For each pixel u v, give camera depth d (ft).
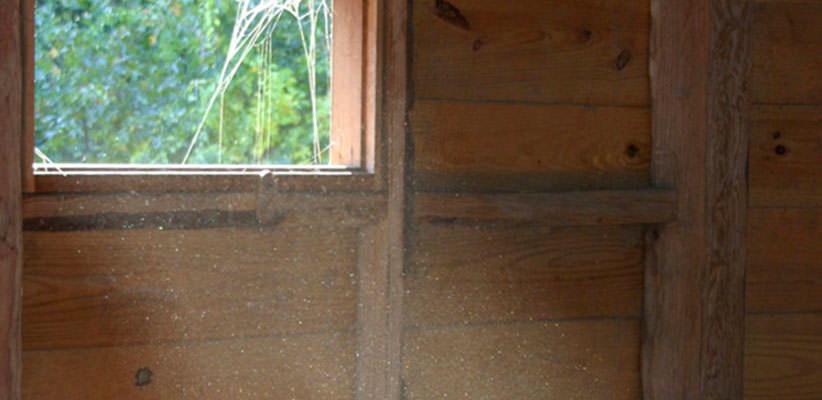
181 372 5.69
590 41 6.68
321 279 6.01
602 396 6.93
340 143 6.42
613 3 6.74
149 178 5.48
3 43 4.97
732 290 7.10
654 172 6.88
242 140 14.33
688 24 6.87
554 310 6.71
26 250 5.23
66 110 13.24
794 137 7.34
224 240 5.74
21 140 5.08
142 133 13.66
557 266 6.69
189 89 13.91
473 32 6.30
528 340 6.64
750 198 7.23
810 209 7.41
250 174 5.73
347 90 6.28
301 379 6.00
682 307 6.97
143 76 13.69
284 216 5.80
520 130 6.48
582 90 6.67
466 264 6.39
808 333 7.48
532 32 6.49
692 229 6.94
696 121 6.93
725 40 6.98
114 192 5.41
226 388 5.81
